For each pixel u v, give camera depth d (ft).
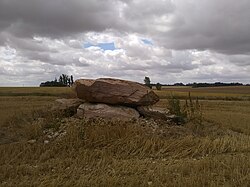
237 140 45.27
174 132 49.19
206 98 184.55
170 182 25.86
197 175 27.66
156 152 38.73
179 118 56.75
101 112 53.83
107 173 29.22
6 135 46.91
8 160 34.19
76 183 26.14
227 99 184.24
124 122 49.60
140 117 56.54
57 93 175.42
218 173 28.48
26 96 161.27
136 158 35.99
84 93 56.54
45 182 26.30
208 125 59.93
